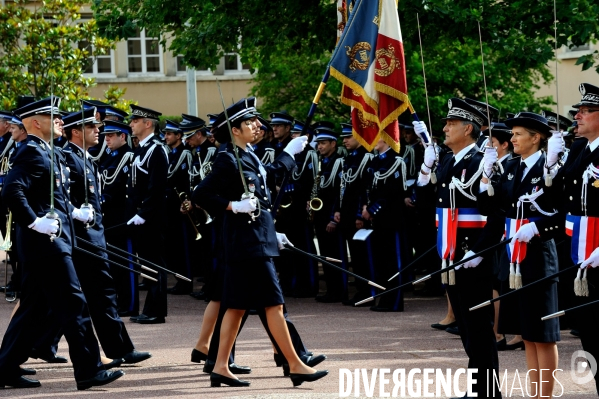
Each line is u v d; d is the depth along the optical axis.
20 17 38.66
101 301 17.17
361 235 23.53
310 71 38.69
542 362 13.67
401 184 24.06
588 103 13.09
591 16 27.42
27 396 15.34
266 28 29.91
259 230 15.41
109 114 24.80
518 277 13.59
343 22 18.61
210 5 30.05
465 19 26.91
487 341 14.32
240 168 15.18
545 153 13.88
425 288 27.08
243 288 15.34
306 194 26.31
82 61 40.00
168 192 27.95
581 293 12.95
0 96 37.28
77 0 39.66
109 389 15.73
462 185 14.77
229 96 55.09
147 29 31.34
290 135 27.03
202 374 16.83
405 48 29.12
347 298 25.53
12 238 22.58
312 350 18.80
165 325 22.09
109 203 23.67
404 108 16.56
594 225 13.04
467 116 14.96
